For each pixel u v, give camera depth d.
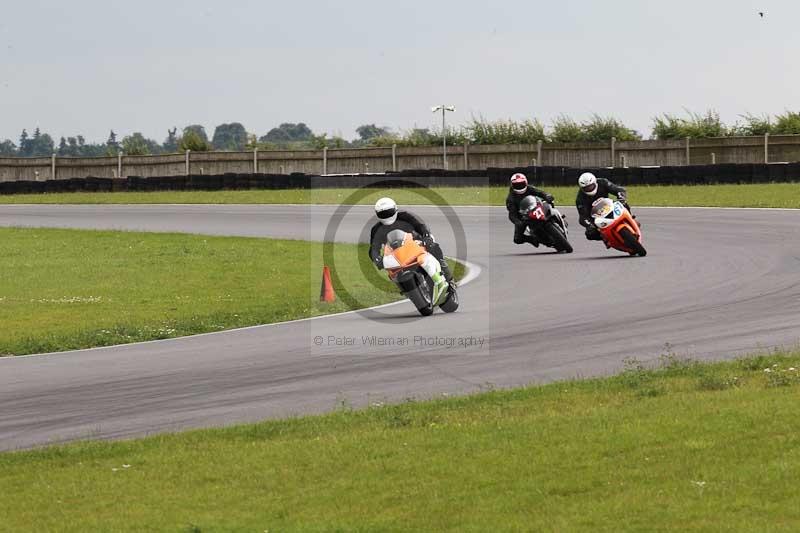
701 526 20.44
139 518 23.14
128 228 127.38
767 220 96.69
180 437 30.47
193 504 23.98
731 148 178.25
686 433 27.08
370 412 32.41
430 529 21.39
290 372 40.88
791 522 20.38
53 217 146.25
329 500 23.73
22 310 64.00
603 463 25.05
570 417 29.80
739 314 48.59
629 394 32.75
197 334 52.47
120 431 32.59
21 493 25.62
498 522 21.47
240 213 140.50
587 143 189.62
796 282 58.16
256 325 54.75
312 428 30.69
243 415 33.97
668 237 87.62
